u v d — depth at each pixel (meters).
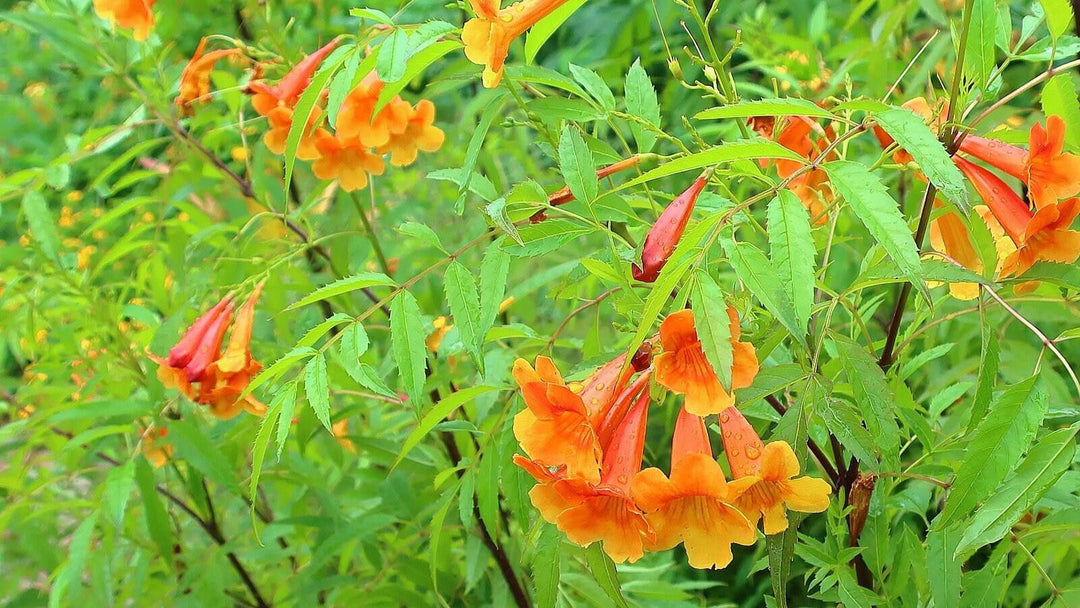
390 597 0.69
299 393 0.67
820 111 0.39
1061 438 0.39
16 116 1.68
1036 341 0.74
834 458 0.52
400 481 0.68
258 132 0.91
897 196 0.77
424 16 1.02
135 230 0.78
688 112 0.97
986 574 0.48
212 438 0.73
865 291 0.76
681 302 0.39
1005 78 0.87
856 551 0.49
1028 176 0.44
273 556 0.73
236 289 0.65
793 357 0.54
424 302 0.78
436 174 0.52
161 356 0.67
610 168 0.49
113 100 1.33
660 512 0.40
